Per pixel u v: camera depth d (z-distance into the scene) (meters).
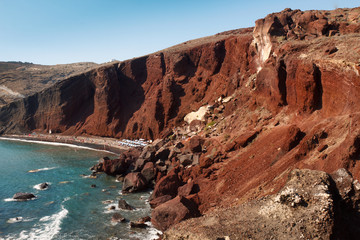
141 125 85.25
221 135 48.56
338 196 15.71
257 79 46.81
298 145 28.56
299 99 35.41
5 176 53.12
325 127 26.66
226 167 35.50
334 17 48.34
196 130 63.00
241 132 43.81
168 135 71.25
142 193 43.16
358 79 25.27
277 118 39.66
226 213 18.50
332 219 14.12
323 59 31.56
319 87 32.91
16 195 40.59
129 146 79.44
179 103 80.44
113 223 32.25
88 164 62.84
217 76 75.69
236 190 29.55
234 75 65.94
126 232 29.89
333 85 29.52
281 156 29.31
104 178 51.75
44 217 34.16
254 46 57.69
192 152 47.25
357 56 27.80
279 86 40.16
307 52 36.78
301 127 32.09
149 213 35.09
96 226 31.50
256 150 34.59
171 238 17.41
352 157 20.56
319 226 14.09
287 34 48.12
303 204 15.35
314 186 15.71
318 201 14.93
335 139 24.62
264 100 45.34
